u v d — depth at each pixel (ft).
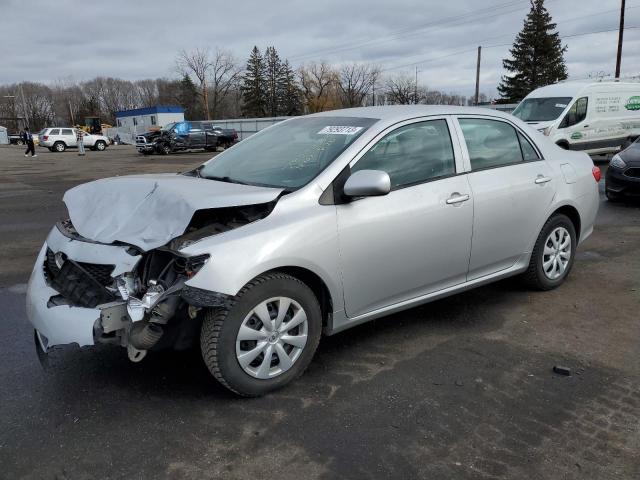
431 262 12.75
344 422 9.77
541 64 185.98
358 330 13.79
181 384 11.08
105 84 372.38
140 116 195.83
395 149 12.41
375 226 11.52
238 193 10.52
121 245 10.10
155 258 10.03
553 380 11.27
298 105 286.46
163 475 8.41
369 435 9.39
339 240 11.01
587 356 12.34
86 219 11.12
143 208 10.71
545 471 8.48
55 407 10.27
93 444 9.16
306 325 10.84
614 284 17.24
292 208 10.70
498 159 14.48
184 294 9.33
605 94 51.06
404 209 12.00
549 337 13.35
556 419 9.86
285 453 8.93
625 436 9.34
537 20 185.26
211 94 292.20
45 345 10.52
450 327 13.97
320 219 10.78
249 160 13.41
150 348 9.87
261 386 10.44
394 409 10.20
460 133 13.69
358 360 12.17
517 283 16.56
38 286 11.02
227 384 10.13
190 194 10.45
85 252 10.28
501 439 9.27
